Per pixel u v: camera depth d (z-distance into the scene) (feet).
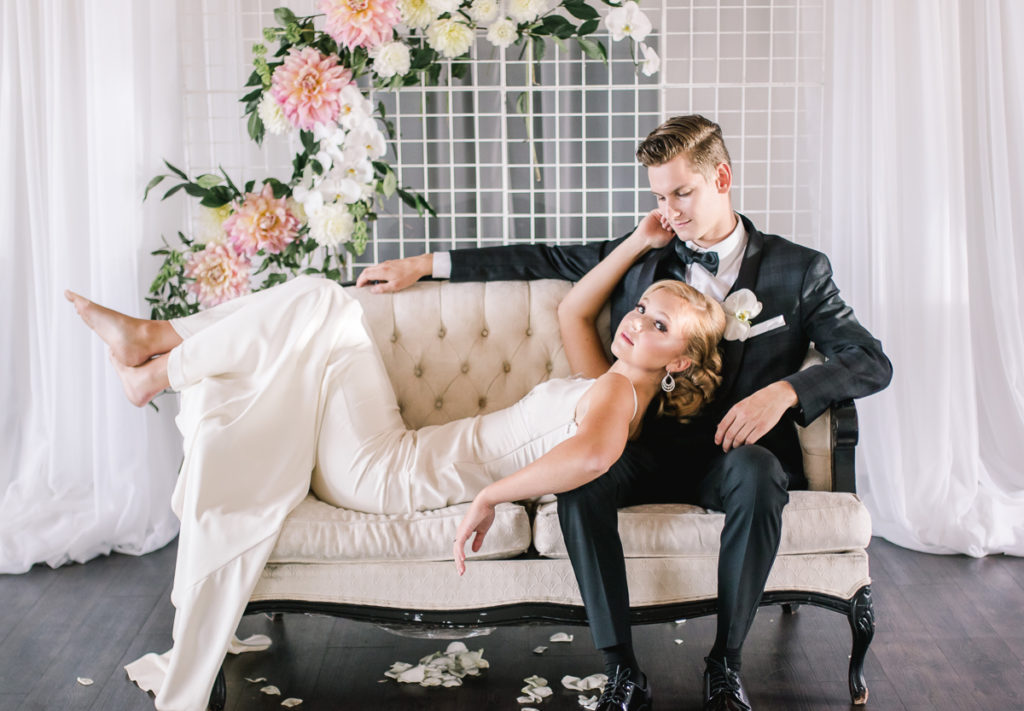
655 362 8.30
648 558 8.09
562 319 9.68
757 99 13.01
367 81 12.41
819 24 11.34
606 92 13.03
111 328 8.77
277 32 10.21
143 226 10.96
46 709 8.20
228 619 7.81
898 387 11.13
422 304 9.91
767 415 8.11
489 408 9.86
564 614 8.13
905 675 8.62
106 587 10.35
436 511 8.32
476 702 8.30
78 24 10.74
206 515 7.93
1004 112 11.23
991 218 11.39
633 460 8.61
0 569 10.62
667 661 8.90
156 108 10.93
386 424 8.76
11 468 11.62
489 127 13.07
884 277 11.03
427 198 13.25
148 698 8.34
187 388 8.67
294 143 11.40
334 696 8.41
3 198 11.28
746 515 7.70
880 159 10.87
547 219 13.35
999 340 11.57
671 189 8.62
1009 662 8.77
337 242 9.89
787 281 8.94
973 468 11.21
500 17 10.44
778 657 8.96
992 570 10.59
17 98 11.14
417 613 8.11
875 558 10.94
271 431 8.36
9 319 11.49
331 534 8.02
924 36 10.58
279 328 8.55
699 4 12.76
